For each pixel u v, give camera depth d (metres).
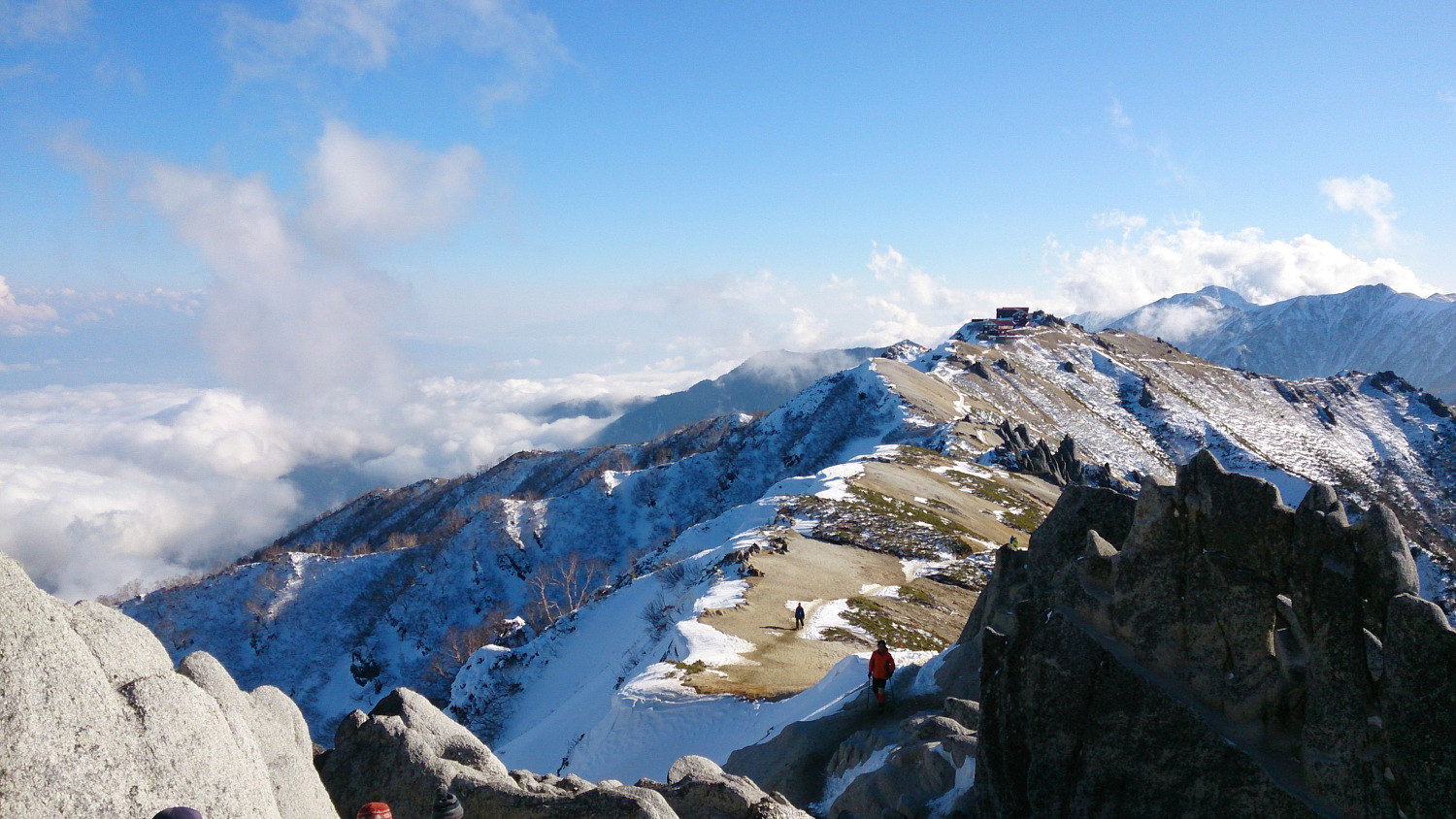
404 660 143.75
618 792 11.18
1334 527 10.90
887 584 66.19
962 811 14.29
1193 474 12.39
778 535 74.38
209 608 158.50
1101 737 12.29
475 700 72.69
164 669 8.47
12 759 6.49
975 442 147.75
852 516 84.69
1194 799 11.30
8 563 6.97
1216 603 12.00
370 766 12.77
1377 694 10.34
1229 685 11.73
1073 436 198.12
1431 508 190.75
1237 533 11.84
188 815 6.44
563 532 169.38
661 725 37.88
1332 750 10.42
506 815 11.48
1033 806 12.73
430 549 171.00
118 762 7.20
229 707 9.91
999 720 13.83
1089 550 13.91
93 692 7.23
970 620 24.50
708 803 12.80
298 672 145.00
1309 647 10.96
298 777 10.65
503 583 158.88
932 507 96.88
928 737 17.66
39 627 6.95
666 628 60.00
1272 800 10.66
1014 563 22.64
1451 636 9.40
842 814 17.19
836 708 25.44
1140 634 12.71
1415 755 9.62
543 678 72.69
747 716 35.75
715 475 179.88
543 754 48.41
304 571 166.25
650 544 165.50
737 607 54.59
